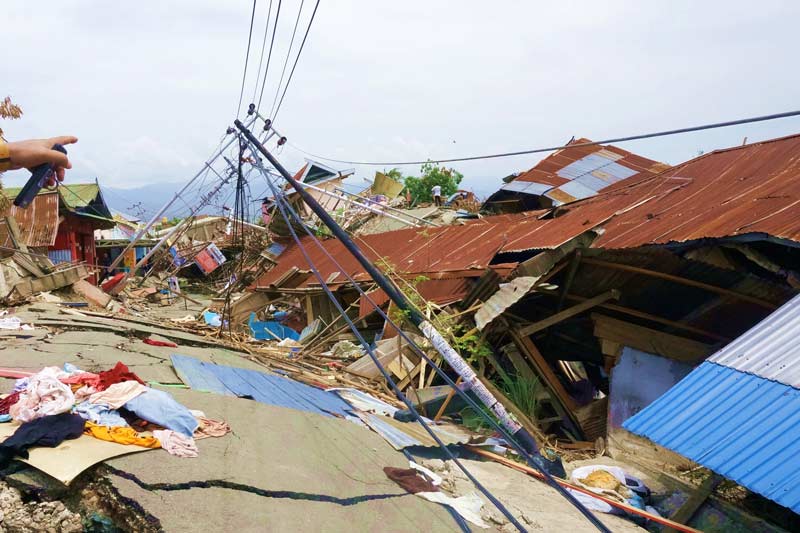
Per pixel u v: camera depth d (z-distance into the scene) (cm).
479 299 1099
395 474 566
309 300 1736
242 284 2897
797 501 413
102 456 409
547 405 1073
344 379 1064
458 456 730
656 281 928
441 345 761
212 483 417
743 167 1020
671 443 517
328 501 452
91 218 3225
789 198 760
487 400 745
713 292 873
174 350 925
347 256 1825
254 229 2911
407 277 1289
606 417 984
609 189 2014
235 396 677
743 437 489
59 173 240
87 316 1210
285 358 1203
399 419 825
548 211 1403
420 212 2664
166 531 354
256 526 381
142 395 510
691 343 889
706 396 551
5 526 361
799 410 488
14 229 1783
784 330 581
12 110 534
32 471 390
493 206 2412
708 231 757
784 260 728
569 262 988
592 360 1162
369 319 1423
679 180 1113
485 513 549
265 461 482
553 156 2370
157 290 3338
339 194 3156
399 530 449
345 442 617
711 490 683
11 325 964
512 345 1050
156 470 412
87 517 381
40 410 428
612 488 739
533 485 694
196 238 4241
